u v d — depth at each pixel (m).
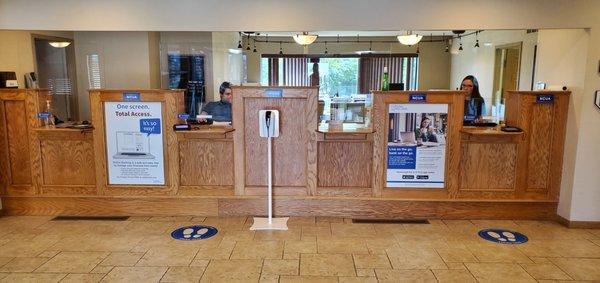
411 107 4.04
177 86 6.32
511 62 6.95
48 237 3.71
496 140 4.08
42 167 4.24
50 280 2.91
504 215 4.20
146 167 4.21
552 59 4.21
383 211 4.21
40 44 5.68
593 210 3.93
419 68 9.89
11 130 4.18
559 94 3.96
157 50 6.20
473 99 5.33
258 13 3.89
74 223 4.07
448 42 9.73
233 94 4.05
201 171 4.23
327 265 3.16
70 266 3.13
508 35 6.73
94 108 4.11
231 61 7.58
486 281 2.92
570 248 3.49
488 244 3.57
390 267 3.13
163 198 4.25
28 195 4.27
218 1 3.88
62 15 3.90
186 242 3.60
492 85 7.35
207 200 4.24
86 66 5.94
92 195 4.26
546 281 2.92
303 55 10.05
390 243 3.59
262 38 9.85
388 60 10.01
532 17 3.78
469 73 8.56
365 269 3.10
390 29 3.87
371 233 3.82
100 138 4.16
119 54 5.88
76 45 5.89
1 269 3.08
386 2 3.83
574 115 3.89
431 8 3.82
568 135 3.98
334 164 4.18
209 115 4.96
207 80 6.39
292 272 3.05
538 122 4.04
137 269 3.09
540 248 3.49
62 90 5.95
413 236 3.75
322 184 4.21
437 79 9.91
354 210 4.22
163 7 3.89
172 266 3.14
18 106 4.14
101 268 3.10
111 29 3.92
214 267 3.12
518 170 4.11
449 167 4.11
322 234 3.79
